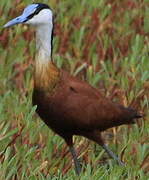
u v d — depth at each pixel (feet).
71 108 48.73
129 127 55.98
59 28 69.31
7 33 67.56
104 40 67.82
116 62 65.41
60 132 49.96
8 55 65.26
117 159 50.01
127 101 57.98
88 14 72.54
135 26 71.72
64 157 50.62
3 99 55.88
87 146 52.70
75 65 65.00
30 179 46.19
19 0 69.72
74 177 47.26
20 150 49.14
